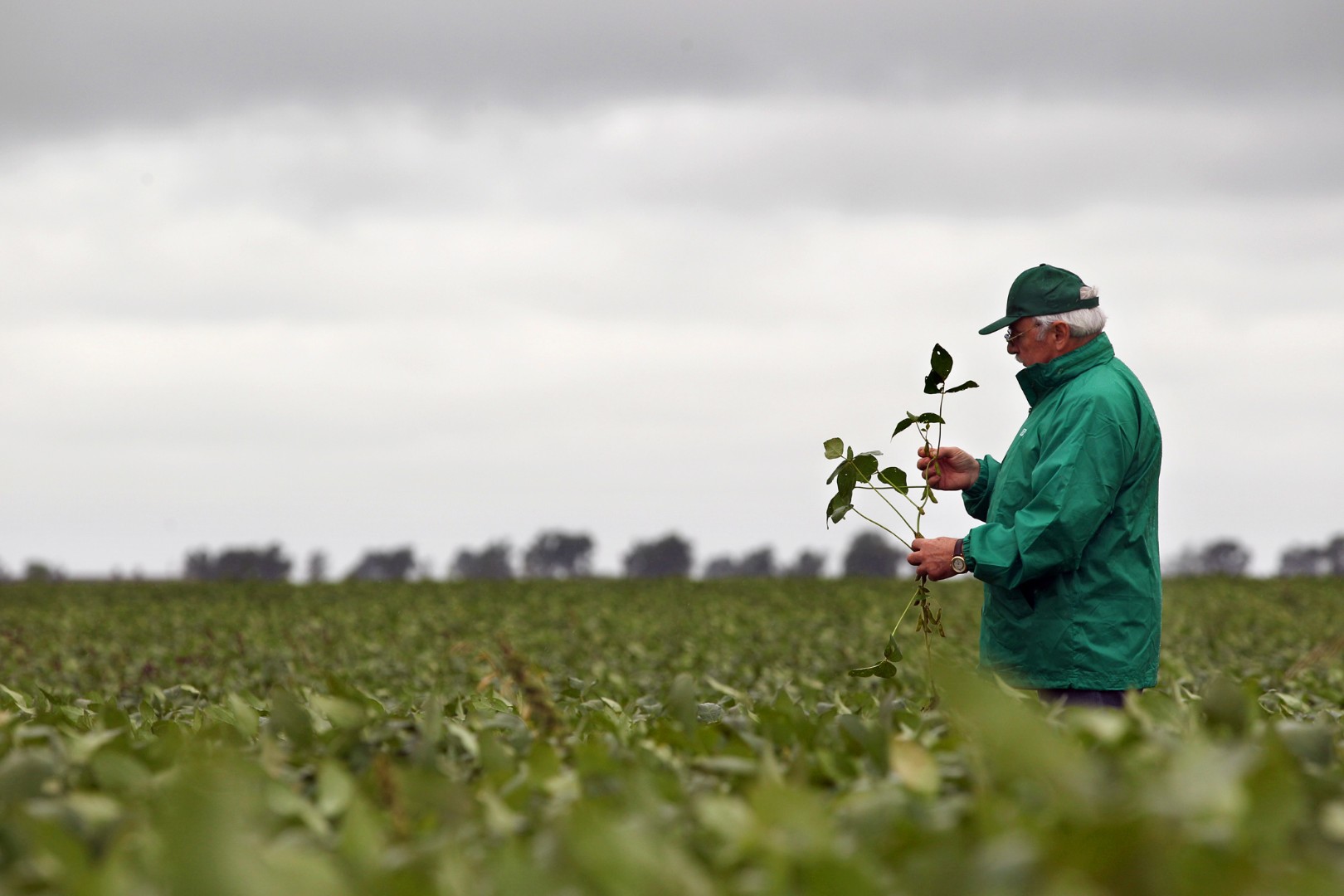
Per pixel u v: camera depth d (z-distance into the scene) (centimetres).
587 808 663
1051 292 1515
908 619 4212
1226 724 901
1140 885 516
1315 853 634
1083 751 859
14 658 2859
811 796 628
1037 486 1447
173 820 507
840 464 1445
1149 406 1509
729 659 2903
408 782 739
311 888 506
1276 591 5956
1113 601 1459
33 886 598
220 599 6106
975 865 521
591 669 2452
